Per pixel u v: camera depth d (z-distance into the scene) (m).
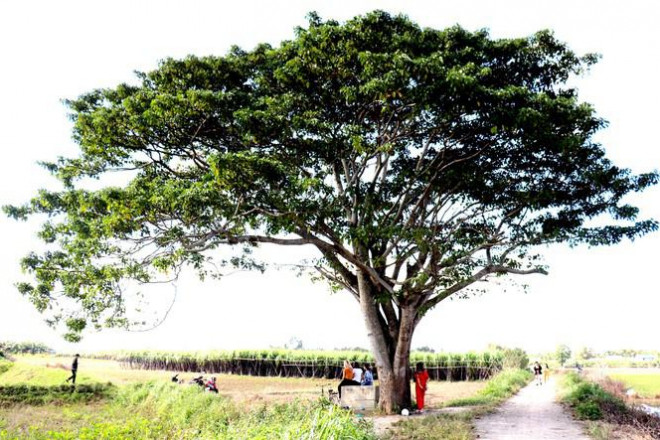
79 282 14.02
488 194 15.44
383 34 13.26
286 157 13.99
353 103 13.94
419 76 11.87
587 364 99.81
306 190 12.30
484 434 11.42
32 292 13.89
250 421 13.16
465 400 20.22
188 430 12.58
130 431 11.47
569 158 14.56
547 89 14.02
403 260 16.39
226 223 13.75
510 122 12.30
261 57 15.27
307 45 13.22
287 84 14.23
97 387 25.50
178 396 19.70
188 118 13.40
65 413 18.59
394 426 12.77
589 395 18.97
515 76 13.73
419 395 16.62
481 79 12.66
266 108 13.73
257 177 12.41
